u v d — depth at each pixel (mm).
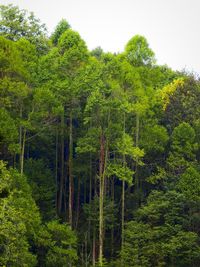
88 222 59156
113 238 59094
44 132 57562
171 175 59156
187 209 55594
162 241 53031
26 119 51594
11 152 46406
